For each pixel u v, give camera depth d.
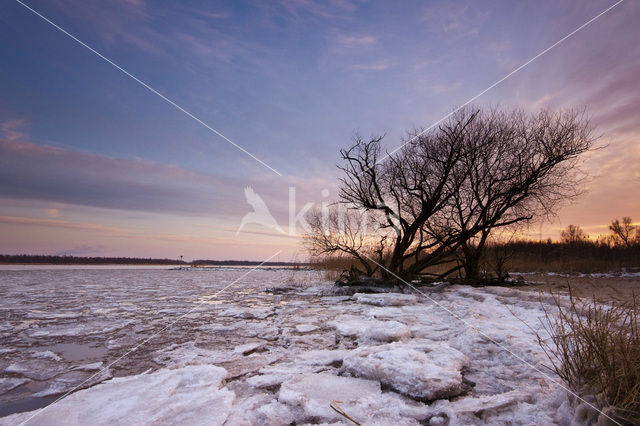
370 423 2.50
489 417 2.53
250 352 4.64
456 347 4.51
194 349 4.78
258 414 2.71
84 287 13.93
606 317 2.75
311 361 4.06
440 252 11.87
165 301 9.84
